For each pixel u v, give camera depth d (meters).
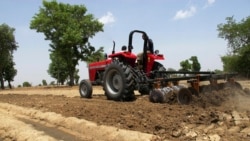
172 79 11.19
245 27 38.94
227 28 39.62
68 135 8.66
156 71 12.33
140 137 7.27
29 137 8.71
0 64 49.66
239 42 39.66
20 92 24.86
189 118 8.46
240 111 9.16
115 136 7.77
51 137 8.45
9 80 53.56
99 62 14.22
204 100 10.59
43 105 12.79
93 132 8.49
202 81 11.20
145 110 9.76
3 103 15.04
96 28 40.88
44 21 38.66
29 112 11.98
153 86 11.77
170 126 7.80
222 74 11.70
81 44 39.72
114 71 12.40
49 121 10.40
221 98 10.74
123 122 8.63
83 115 10.05
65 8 39.94
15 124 10.05
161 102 10.89
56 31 38.88
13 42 50.50
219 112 8.90
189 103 10.68
